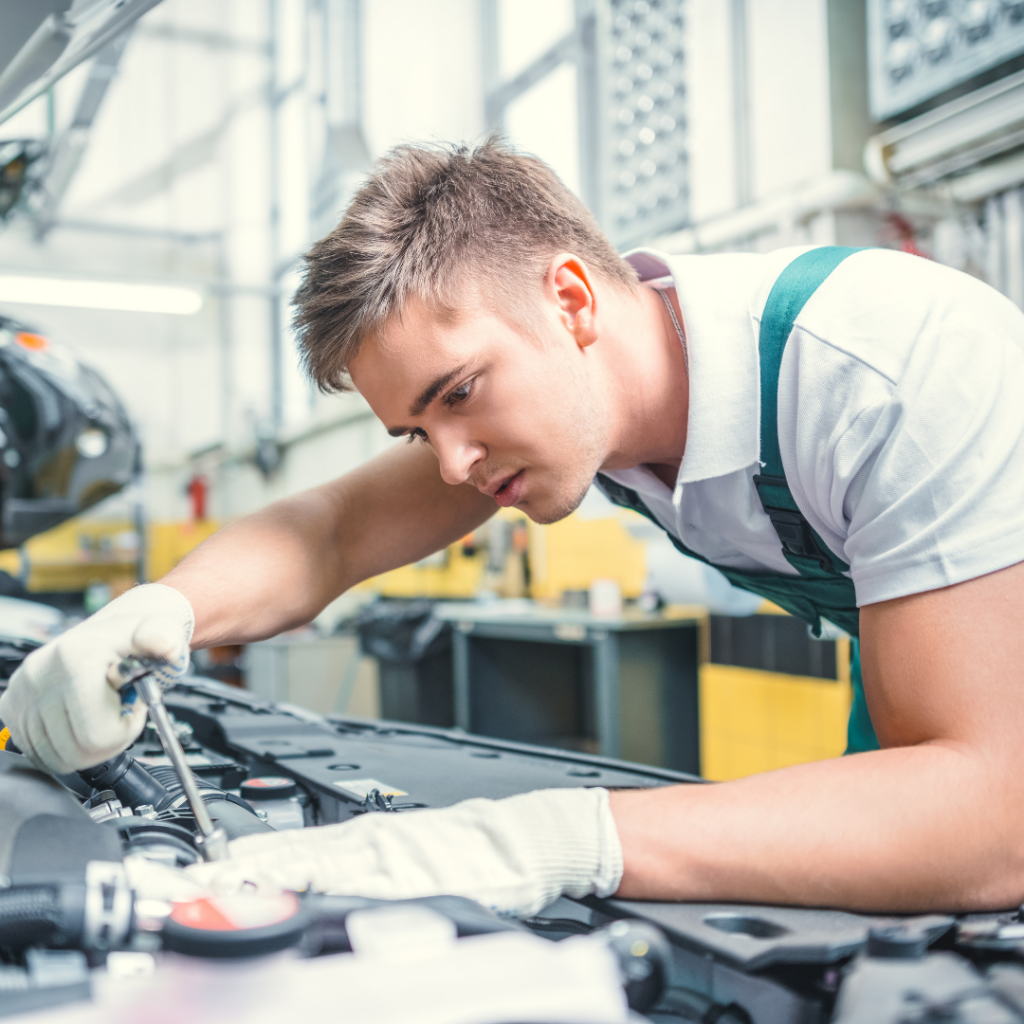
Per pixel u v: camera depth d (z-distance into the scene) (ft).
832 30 9.27
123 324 23.68
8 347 7.83
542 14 15.37
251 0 23.82
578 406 2.15
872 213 9.16
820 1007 1.32
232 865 1.46
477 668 10.94
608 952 1.05
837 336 1.95
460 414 2.03
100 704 1.80
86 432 8.16
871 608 1.83
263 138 23.54
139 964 1.07
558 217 2.19
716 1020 1.41
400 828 1.57
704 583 8.01
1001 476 1.70
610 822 1.61
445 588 14.15
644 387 2.36
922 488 1.74
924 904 1.54
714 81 10.59
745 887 1.54
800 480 2.12
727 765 9.65
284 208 22.67
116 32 2.86
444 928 1.05
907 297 1.91
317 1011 0.89
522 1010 0.91
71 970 1.02
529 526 12.60
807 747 8.70
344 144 16.34
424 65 17.25
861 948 1.33
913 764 1.61
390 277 1.92
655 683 9.50
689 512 2.56
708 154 10.73
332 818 2.29
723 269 2.33
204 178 23.95
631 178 12.35
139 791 2.01
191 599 2.37
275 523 2.74
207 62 23.85
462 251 1.96
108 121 23.47
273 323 23.24
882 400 1.83
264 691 13.62
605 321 2.27
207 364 23.89
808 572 2.47
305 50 20.81
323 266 2.07
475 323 1.96
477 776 2.38
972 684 1.63
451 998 0.91
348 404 16.11
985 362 1.78
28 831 1.41
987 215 8.43
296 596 2.66
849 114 9.29
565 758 2.67
